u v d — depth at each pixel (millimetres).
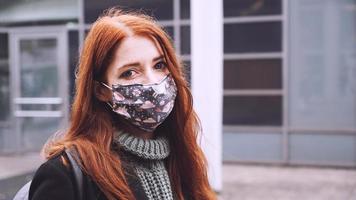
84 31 10117
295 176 8844
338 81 9508
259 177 8758
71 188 1511
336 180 8492
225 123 10070
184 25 9859
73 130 1651
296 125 9734
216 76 7148
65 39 10227
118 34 1638
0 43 10570
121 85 1642
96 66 1656
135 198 1593
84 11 10094
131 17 1721
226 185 8094
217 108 7176
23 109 10484
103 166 1560
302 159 9734
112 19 1691
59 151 1574
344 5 9406
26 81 10461
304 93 9664
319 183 8258
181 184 1931
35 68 10398
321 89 9586
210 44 7117
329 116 9578
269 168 9617
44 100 10352
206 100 7145
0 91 10617
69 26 10203
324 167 9625
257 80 9883
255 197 7277
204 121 7148
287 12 9648
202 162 1950
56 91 10281
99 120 1658
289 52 9695
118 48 1644
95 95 1678
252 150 9992
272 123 9852
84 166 1545
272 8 9727
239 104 10000
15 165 8883
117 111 1655
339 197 7289
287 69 9703
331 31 9492
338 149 9570
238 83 9969
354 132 9461
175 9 9883
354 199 7176
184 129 1879
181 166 1917
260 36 9820
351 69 9445
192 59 7211
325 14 9500
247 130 9969
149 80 1657
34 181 1545
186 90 1828
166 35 1742
